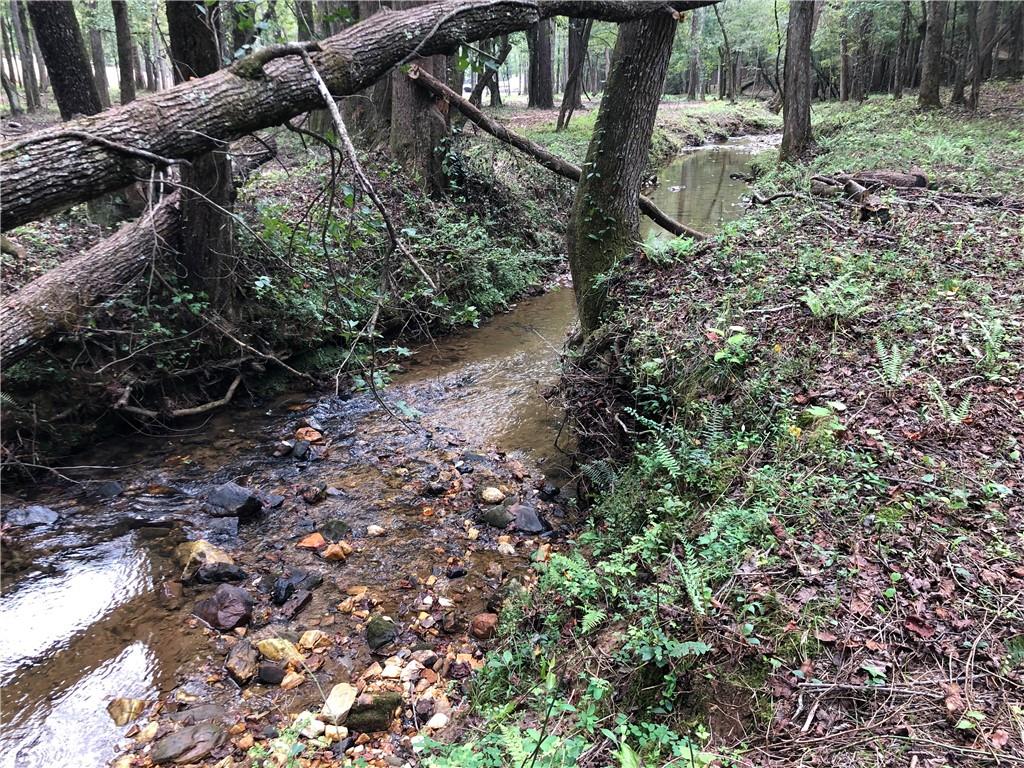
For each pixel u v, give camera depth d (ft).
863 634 8.96
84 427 20.89
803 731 7.93
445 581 15.79
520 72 184.85
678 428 15.10
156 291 22.94
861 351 15.60
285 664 13.12
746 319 17.79
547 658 11.20
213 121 10.84
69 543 16.78
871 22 95.50
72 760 11.07
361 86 13.14
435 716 11.73
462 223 37.45
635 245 23.67
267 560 16.46
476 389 26.53
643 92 22.36
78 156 9.48
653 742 8.23
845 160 47.09
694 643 8.69
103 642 13.67
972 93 69.31
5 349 17.87
